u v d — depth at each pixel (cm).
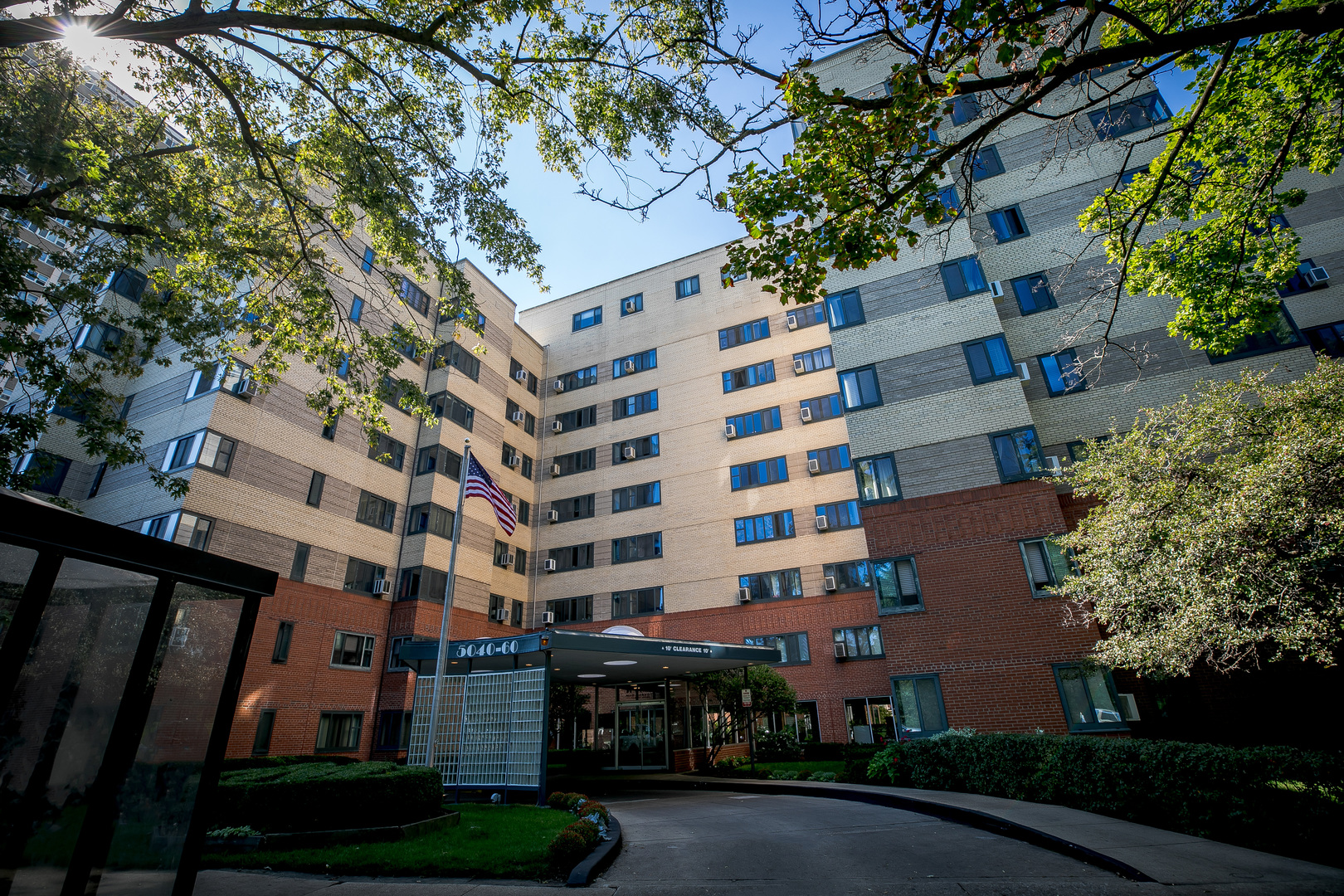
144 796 480
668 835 1020
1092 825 904
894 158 741
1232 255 1245
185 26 789
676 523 3195
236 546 2153
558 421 3747
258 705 2098
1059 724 1529
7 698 379
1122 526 1120
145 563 470
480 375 3294
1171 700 1563
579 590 3322
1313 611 884
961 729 1493
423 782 1041
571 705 2503
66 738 432
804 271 832
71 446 2300
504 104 1107
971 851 831
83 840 431
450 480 2952
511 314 3688
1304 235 1975
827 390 3073
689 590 3041
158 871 479
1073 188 2139
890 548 1842
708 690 2278
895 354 2023
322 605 2388
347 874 778
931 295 2038
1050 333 2033
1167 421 1245
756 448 3138
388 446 2817
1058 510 1695
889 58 2238
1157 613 1086
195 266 1307
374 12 1007
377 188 1155
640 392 3572
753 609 2864
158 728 496
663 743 2291
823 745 2403
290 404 2423
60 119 1071
